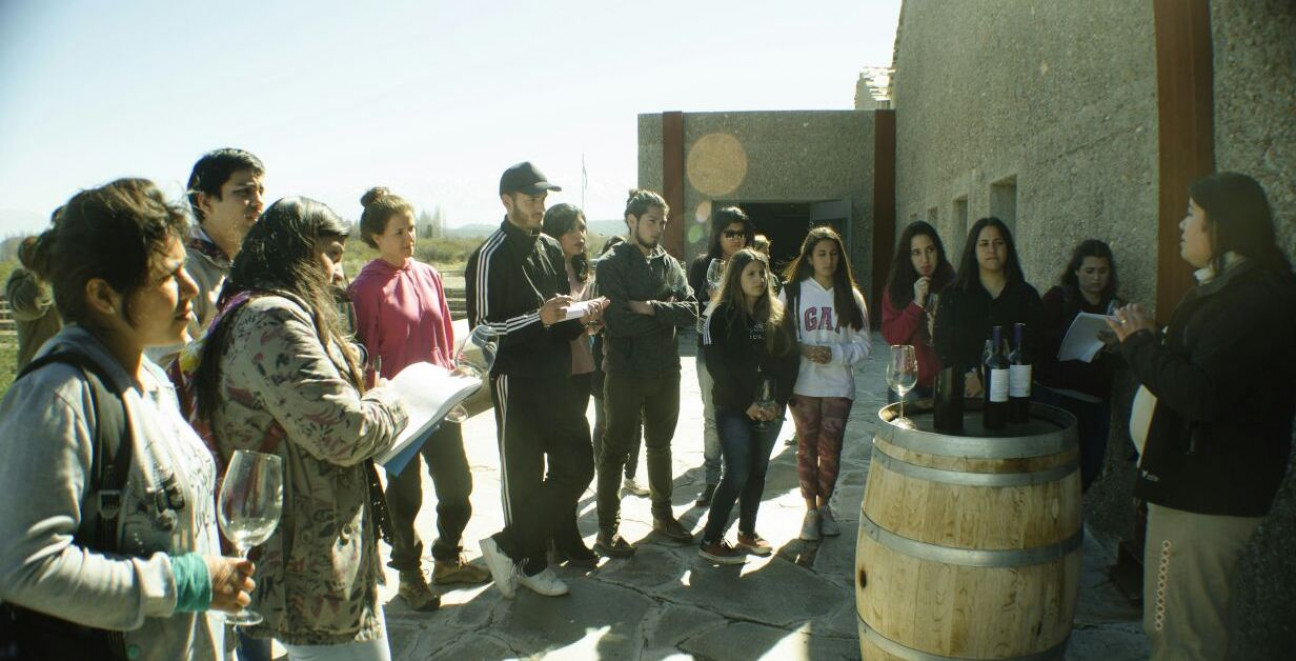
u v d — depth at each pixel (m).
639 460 5.94
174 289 1.44
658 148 13.66
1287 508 2.63
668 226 13.69
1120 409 4.07
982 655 2.50
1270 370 2.23
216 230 2.79
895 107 13.35
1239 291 2.23
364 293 3.43
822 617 3.48
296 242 1.92
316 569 1.90
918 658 2.57
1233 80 3.00
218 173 2.74
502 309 3.56
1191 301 2.39
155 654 1.44
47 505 1.26
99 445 1.33
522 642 3.27
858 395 8.30
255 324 1.78
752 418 3.85
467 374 2.37
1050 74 5.20
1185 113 3.27
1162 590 2.44
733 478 3.89
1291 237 2.71
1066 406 3.90
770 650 3.20
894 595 2.59
